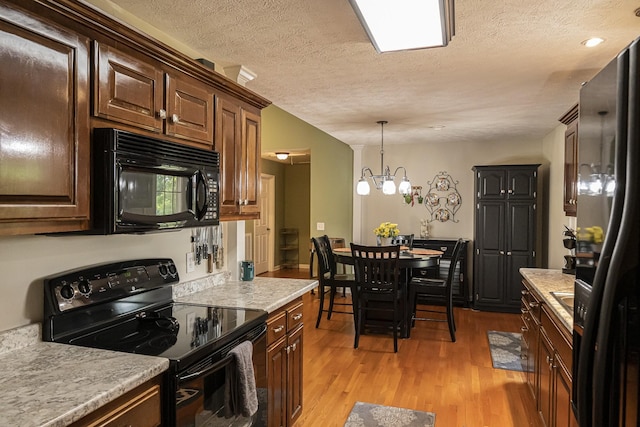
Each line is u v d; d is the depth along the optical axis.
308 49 2.59
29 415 1.09
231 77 2.93
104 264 1.99
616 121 0.88
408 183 5.16
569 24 2.19
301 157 8.67
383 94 3.60
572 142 3.28
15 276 1.61
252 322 2.03
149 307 2.20
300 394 2.74
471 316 5.57
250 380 1.91
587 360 0.91
